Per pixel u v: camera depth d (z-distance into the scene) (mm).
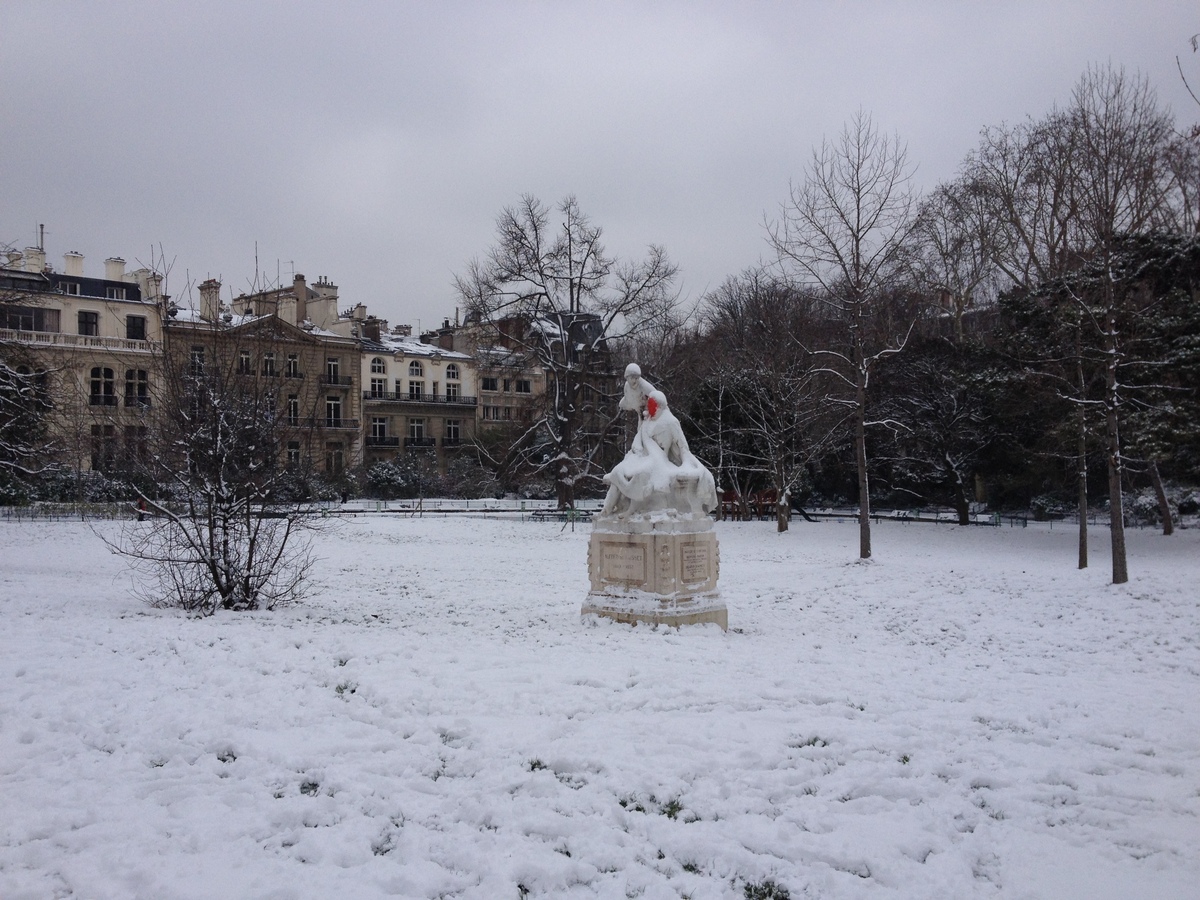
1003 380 30234
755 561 25906
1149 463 29625
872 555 27938
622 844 5258
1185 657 11836
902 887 4801
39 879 4641
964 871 4977
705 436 40094
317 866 4898
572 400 42906
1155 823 5664
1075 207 25219
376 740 6875
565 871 4879
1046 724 7871
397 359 72375
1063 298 27141
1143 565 23422
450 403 73812
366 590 17734
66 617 12328
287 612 14039
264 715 7398
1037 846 5332
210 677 8586
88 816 5395
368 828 5359
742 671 9617
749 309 47594
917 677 9852
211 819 5406
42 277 49281
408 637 11359
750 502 44656
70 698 7777
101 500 39500
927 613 15883
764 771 6398
